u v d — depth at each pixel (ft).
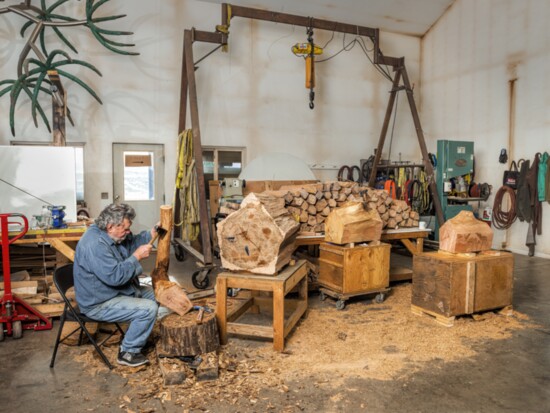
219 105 25.36
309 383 9.11
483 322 12.75
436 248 23.16
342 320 13.01
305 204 16.03
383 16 28.50
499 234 25.13
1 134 20.80
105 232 9.82
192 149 19.16
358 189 17.43
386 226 17.66
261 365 9.93
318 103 28.12
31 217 14.37
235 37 25.53
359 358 10.36
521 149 24.29
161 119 23.98
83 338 11.30
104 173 22.95
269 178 24.13
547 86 22.80
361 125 29.58
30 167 14.46
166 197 24.29
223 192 20.70
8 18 20.67
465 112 27.91
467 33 27.55
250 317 13.35
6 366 9.87
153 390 8.75
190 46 19.07
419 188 25.23
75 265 9.61
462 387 8.96
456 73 28.53
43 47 19.92
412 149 31.53
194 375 9.30
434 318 13.08
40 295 12.66
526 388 8.93
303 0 25.81
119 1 22.80
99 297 9.66
